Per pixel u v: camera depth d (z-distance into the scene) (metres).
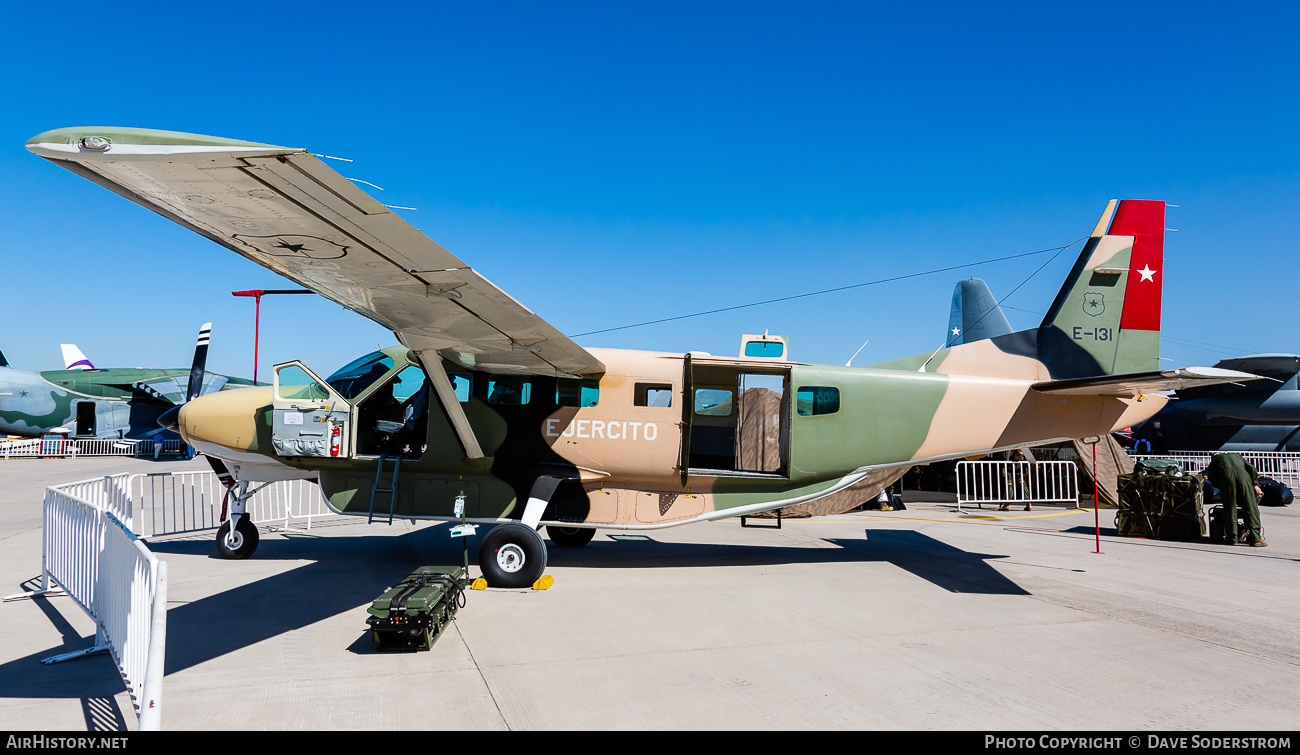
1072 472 16.14
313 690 4.55
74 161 3.44
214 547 10.20
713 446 10.53
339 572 8.36
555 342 7.03
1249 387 26.14
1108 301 9.26
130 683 4.19
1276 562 9.48
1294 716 4.23
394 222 4.23
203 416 8.49
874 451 8.77
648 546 10.77
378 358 8.59
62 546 6.49
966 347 9.28
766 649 5.49
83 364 43.38
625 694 4.52
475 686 4.64
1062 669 5.05
